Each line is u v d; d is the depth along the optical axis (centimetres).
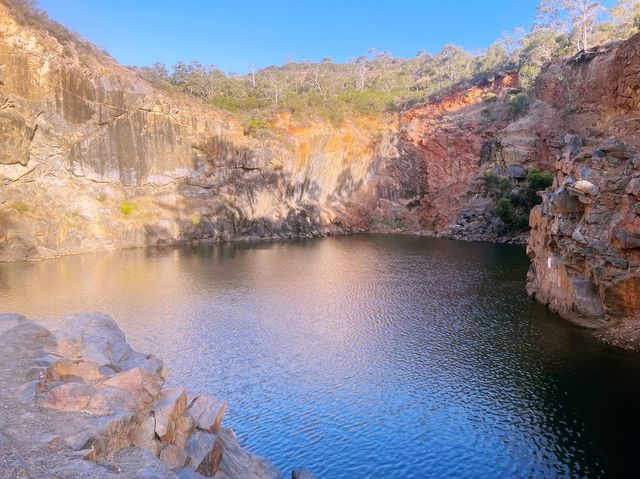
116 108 8481
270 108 11194
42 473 988
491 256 7544
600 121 6712
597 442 2359
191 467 1336
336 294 5188
